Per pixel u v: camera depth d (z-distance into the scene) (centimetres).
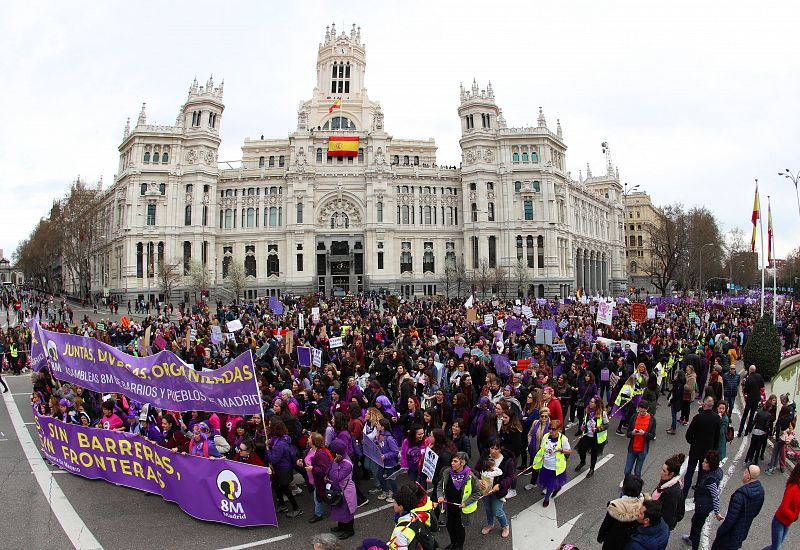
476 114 11112
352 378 1950
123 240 10325
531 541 1334
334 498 1334
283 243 10850
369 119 12256
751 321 5003
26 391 3142
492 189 11031
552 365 2828
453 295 10725
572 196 12175
